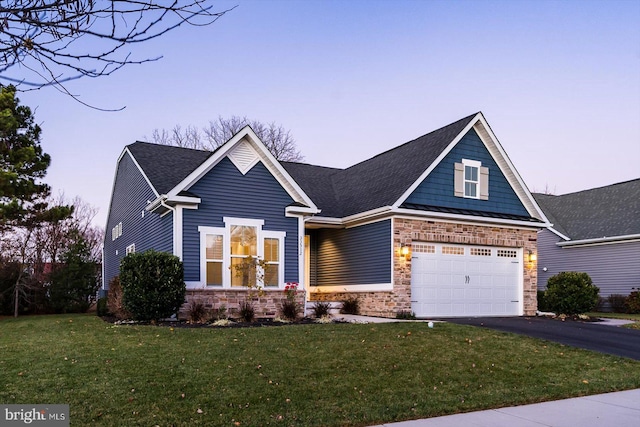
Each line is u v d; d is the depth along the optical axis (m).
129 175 20.81
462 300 18.00
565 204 30.09
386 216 17.06
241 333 11.46
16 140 17.33
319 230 20.78
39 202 20.77
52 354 9.36
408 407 7.15
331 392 7.65
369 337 11.22
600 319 18.12
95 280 25.06
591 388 8.60
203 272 14.76
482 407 7.41
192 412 6.64
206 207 15.05
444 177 18.11
